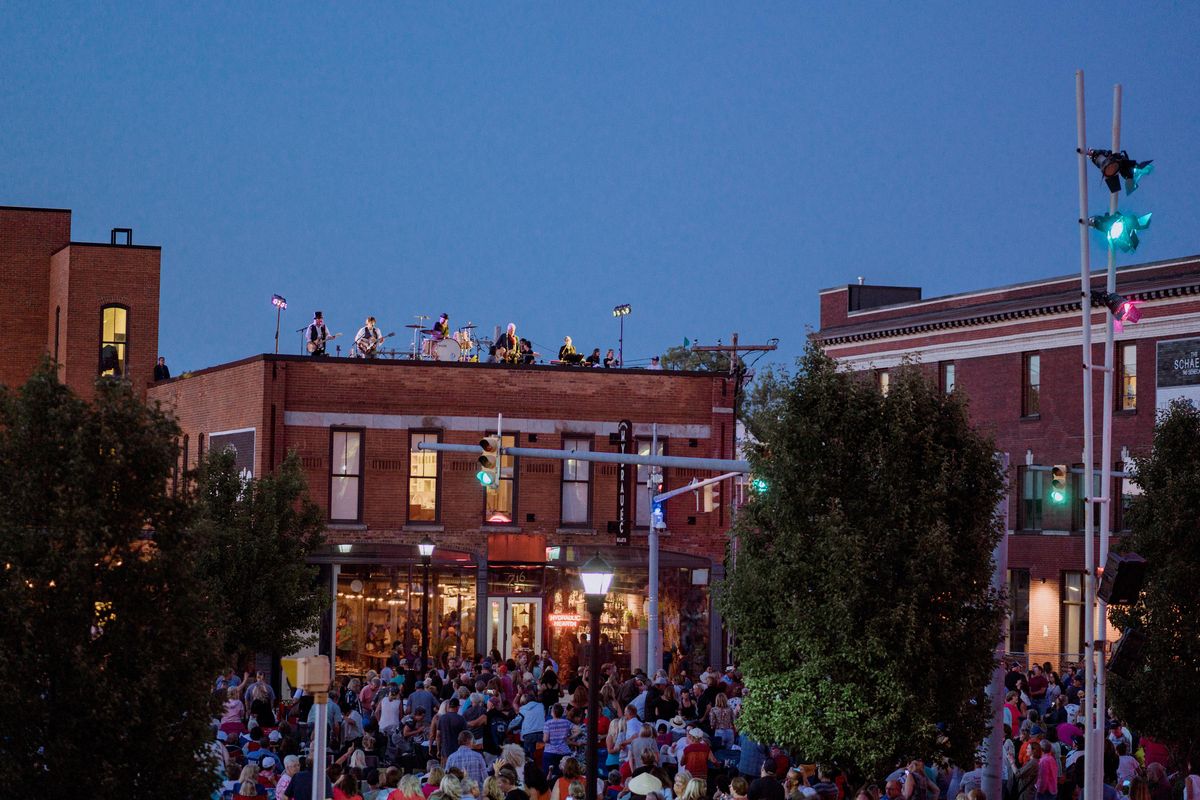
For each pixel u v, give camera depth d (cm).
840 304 6581
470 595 4619
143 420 1611
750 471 2325
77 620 1527
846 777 2286
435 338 4938
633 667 4538
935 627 2167
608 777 2206
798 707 2166
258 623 3434
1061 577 5472
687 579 4725
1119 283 5259
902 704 2120
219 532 3278
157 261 5925
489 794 1955
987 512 2225
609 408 4722
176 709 1572
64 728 1515
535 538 4628
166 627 1570
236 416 4700
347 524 4547
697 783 1867
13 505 1548
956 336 5959
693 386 4791
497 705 3006
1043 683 3688
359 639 4525
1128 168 2222
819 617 2158
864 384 2273
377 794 2209
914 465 2209
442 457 4619
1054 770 2400
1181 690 2470
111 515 1570
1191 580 2491
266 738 2672
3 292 6159
